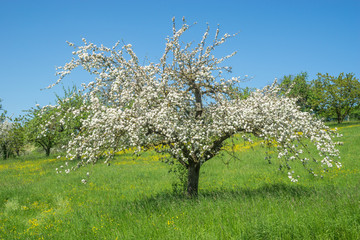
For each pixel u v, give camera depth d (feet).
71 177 53.36
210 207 24.41
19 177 60.80
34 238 24.11
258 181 40.27
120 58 27.53
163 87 26.81
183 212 23.80
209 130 25.53
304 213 20.08
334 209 20.40
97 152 25.45
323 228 17.60
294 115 25.17
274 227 17.63
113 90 25.93
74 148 26.35
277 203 24.66
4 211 35.19
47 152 102.17
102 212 28.58
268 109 24.97
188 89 28.60
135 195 37.06
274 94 28.19
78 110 25.95
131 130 23.56
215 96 26.73
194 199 28.35
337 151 25.54
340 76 113.60
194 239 18.24
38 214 32.22
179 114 27.43
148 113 24.53
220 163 57.16
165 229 20.53
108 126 24.56
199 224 20.44
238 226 19.03
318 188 30.73
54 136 70.95
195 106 28.78
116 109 25.54
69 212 30.60
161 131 26.13
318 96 111.04
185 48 28.78
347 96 112.16
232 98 27.07
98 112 25.12
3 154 119.34
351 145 61.36
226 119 25.67
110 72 25.77
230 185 39.06
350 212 19.43
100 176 53.26
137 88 27.68
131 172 55.67
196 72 27.96
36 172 66.33
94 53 25.99
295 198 25.89
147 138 25.96
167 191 36.01
